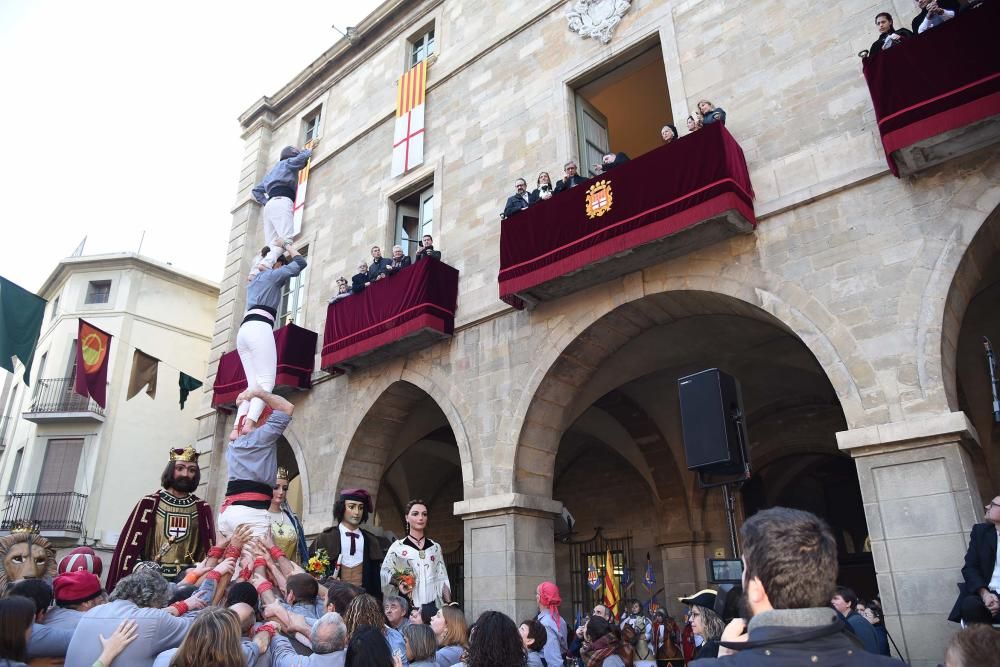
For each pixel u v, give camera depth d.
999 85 6.85
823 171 8.58
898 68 7.47
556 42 12.66
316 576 6.58
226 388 15.25
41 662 4.36
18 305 13.48
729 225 8.72
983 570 5.58
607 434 15.58
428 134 14.51
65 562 5.30
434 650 4.68
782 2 9.76
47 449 21.25
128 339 22.20
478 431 11.02
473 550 10.41
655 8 11.28
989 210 7.29
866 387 7.49
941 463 6.81
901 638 6.58
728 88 9.91
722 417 6.39
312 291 15.84
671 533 14.59
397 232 14.87
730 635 2.51
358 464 13.37
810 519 2.22
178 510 6.88
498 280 10.77
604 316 10.03
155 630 3.95
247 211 18.53
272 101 19.77
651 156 9.20
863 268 7.92
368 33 17.45
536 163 12.08
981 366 10.43
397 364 12.77
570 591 16.28
